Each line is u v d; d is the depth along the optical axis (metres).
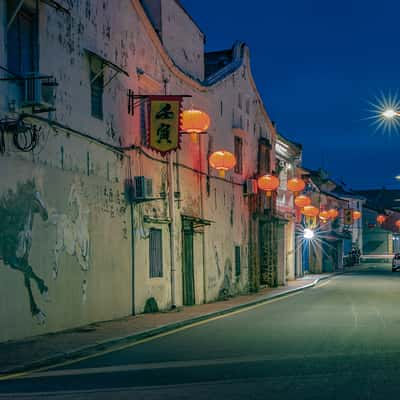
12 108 10.90
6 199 10.79
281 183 34.69
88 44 14.02
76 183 13.27
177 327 13.91
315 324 14.37
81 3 13.73
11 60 11.23
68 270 12.86
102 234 14.45
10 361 9.08
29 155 11.51
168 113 15.92
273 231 30.83
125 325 13.53
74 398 6.89
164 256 18.02
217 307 18.62
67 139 12.92
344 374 8.33
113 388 7.43
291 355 9.93
